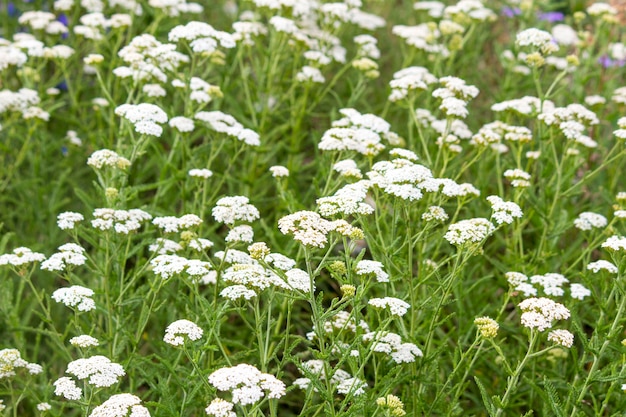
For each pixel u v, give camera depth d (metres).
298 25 2.97
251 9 3.18
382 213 2.47
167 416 2.29
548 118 2.64
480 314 2.46
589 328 2.67
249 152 2.83
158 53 2.71
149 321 2.71
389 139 2.71
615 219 2.55
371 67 2.86
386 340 2.32
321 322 2.24
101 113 2.84
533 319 2.24
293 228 2.23
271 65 2.91
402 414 2.20
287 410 2.66
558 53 3.14
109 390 2.37
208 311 2.32
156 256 2.44
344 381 2.29
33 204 2.79
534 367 2.45
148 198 2.84
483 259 2.70
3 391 2.32
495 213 2.37
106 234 2.42
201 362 2.35
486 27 3.26
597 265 2.43
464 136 2.72
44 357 2.72
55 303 2.75
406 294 2.43
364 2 3.46
